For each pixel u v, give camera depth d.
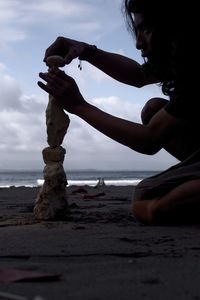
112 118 2.87
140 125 2.86
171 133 2.86
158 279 1.48
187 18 2.70
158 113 2.86
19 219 3.29
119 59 3.53
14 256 1.95
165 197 2.96
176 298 1.27
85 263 1.78
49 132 3.23
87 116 2.89
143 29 2.88
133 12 2.88
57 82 2.85
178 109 2.78
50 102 3.22
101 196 7.50
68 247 2.17
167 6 2.71
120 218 3.47
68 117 3.25
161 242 2.32
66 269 1.65
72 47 3.31
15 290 1.30
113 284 1.41
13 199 7.23
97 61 3.48
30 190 11.82
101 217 3.54
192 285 1.41
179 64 2.73
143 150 2.89
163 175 3.07
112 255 1.98
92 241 2.36
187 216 2.98
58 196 3.26
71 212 3.96
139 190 3.15
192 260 1.83
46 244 2.27
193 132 3.06
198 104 2.75
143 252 2.03
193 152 3.22
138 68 3.56
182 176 2.98
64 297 1.25
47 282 1.41
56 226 2.96
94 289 1.34
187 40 2.70
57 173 3.23
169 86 2.87
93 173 91.00
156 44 2.81
